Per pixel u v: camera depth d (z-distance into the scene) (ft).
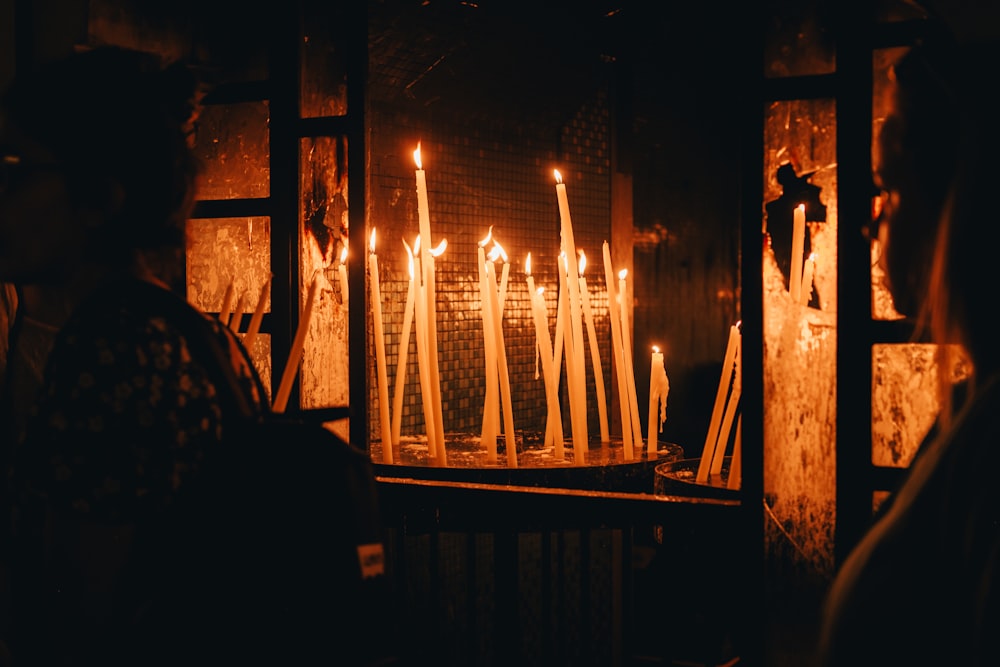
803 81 5.35
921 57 2.21
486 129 10.17
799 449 5.46
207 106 7.00
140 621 2.93
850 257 5.22
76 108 3.29
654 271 11.64
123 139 3.32
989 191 2.06
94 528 5.49
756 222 5.46
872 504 5.23
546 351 7.70
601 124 11.37
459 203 9.86
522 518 6.21
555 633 9.67
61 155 3.31
